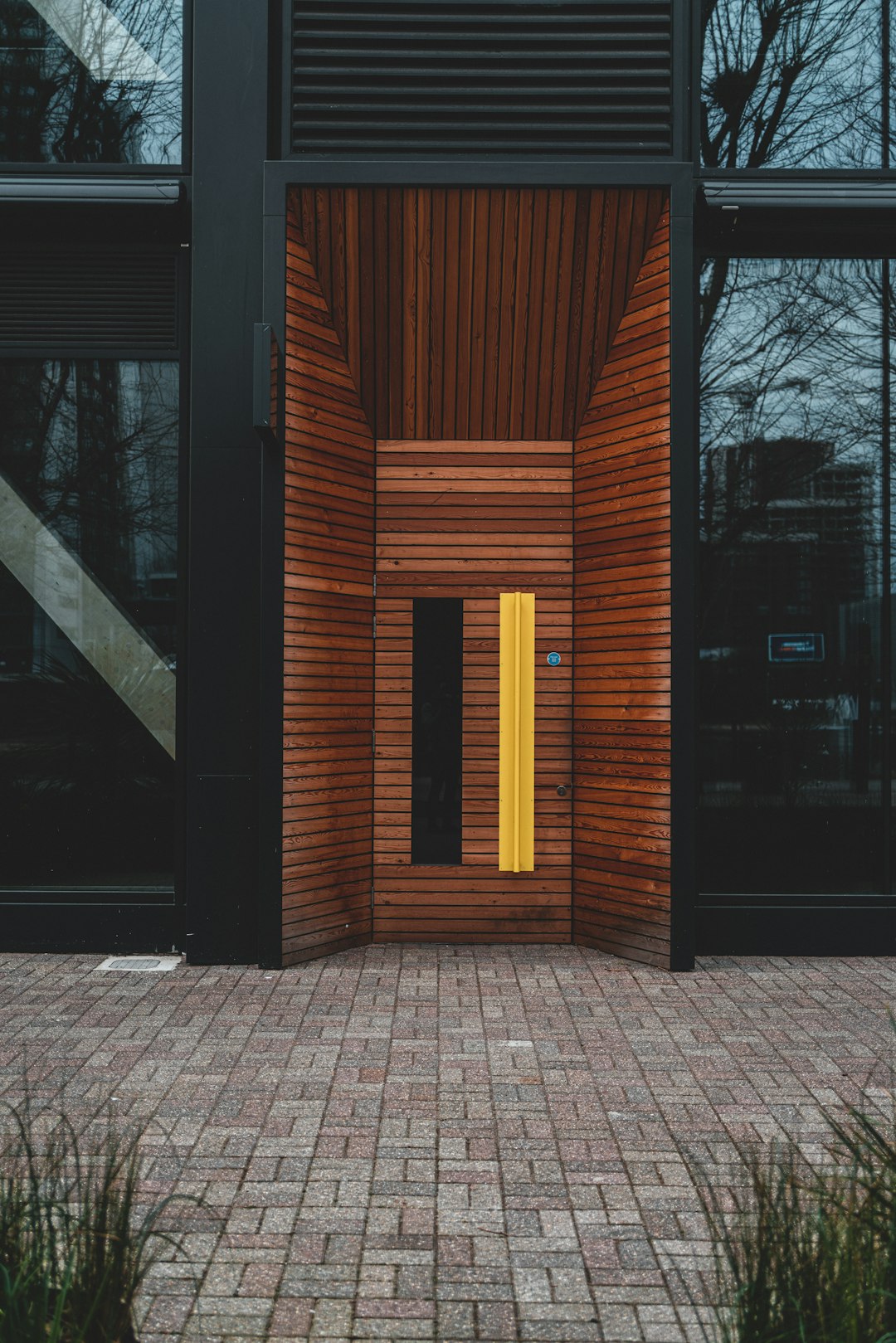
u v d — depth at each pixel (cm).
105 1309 248
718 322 739
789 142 738
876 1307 245
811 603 736
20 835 729
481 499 759
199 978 651
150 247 722
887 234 732
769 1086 475
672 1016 576
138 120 728
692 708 676
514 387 746
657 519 688
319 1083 476
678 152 695
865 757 735
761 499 738
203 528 698
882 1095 464
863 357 736
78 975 658
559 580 757
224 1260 329
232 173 698
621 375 716
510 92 695
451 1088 471
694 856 695
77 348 725
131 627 731
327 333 714
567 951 724
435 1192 375
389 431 753
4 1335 231
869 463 737
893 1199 272
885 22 738
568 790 753
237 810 691
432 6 694
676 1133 425
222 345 700
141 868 724
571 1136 423
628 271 703
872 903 725
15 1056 507
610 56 696
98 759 729
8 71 734
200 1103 451
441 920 749
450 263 704
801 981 650
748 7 736
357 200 687
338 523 725
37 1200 265
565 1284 318
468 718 756
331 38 696
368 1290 314
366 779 748
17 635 735
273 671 679
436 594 757
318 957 704
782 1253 260
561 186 679
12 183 695
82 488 732
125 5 730
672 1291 315
